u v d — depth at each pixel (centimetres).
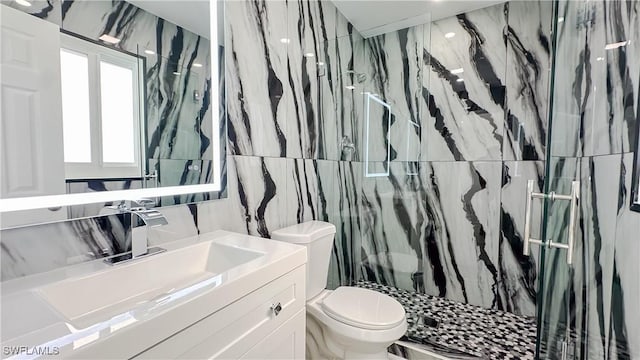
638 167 81
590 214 108
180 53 112
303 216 175
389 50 217
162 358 57
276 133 154
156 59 105
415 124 212
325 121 195
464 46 212
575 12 106
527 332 180
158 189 104
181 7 112
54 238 79
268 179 149
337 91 207
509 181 202
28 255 74
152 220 88
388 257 231
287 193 162
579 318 111
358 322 127
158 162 105
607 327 98
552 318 96
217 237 113
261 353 82
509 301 203
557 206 95
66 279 72
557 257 96
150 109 103
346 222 223
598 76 105
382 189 229
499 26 201
